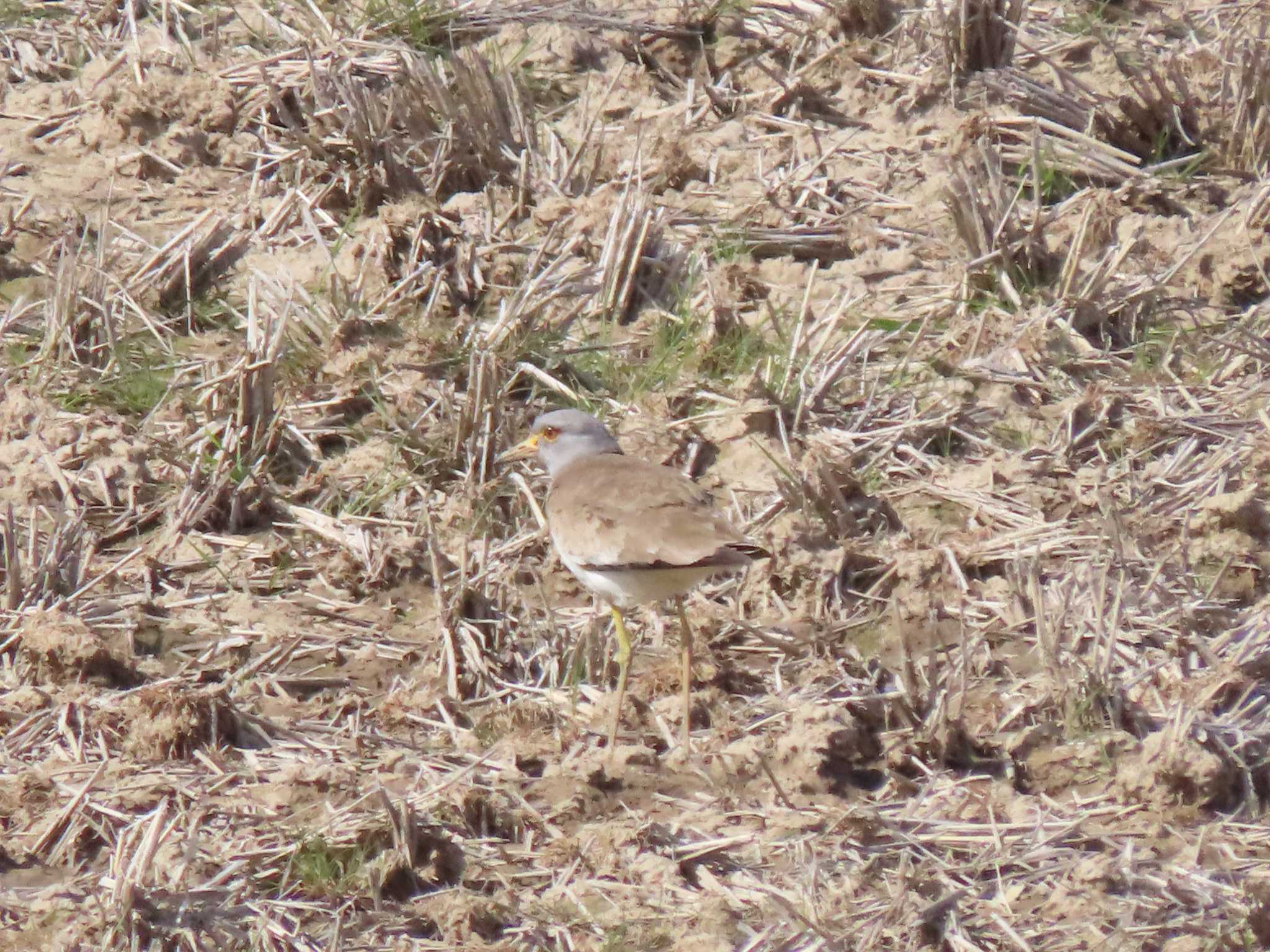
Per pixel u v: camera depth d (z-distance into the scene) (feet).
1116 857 31.94
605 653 37.91
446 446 44.06
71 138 54.19
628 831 32.24
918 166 54.70
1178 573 40.24
